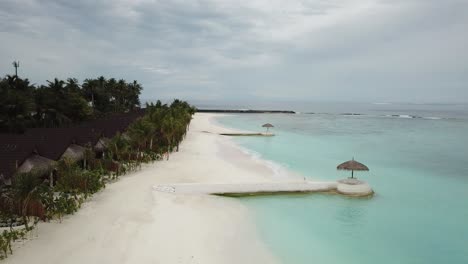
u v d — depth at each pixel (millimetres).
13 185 18891
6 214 18828
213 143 51531
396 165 38781
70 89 67438
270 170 33844
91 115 59125
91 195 23359
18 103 40625
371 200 25812
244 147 50031
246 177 29672
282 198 25750
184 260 15703
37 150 25062
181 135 49062
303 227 20656
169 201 23219
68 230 18062
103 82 92188
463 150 49875
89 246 16406
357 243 18766
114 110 92750
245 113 163000
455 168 37312
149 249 16422
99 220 19422
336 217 22328
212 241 17891
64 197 20875
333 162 39562
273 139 60500
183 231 18672
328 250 17859
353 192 26344
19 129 40375
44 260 15078
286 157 42281
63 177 23734
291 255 17156
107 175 28750
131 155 34500
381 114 166000
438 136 68312
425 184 30531
